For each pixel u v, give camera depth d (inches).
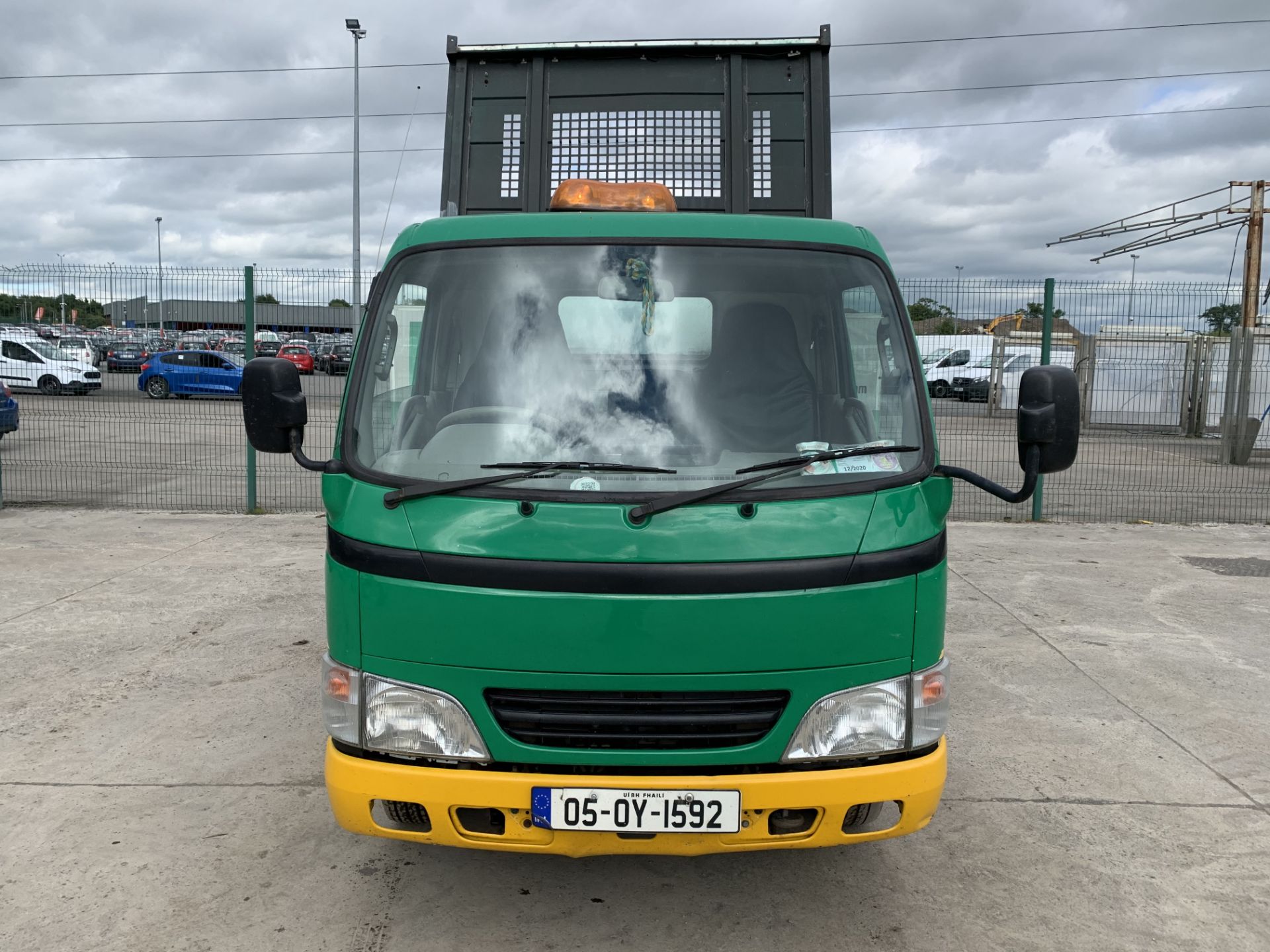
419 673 108.6
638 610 105.7
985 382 507.5
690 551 106.6
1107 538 409.4
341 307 508.7
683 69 212.7
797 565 107.2
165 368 799.7
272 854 147.7
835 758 109.9
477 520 109.0
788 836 110.6
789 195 212.1
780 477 114.1
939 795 115.5
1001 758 186.4
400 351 129.0
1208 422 647.1
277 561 341.1
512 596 106.2
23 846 148.6
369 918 131.8
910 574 111.4
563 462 116.0
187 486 516.1
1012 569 347.9
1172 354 649.0
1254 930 131.3
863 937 128.9
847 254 134.3
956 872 145.4
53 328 531.5
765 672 107.3
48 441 673.6
